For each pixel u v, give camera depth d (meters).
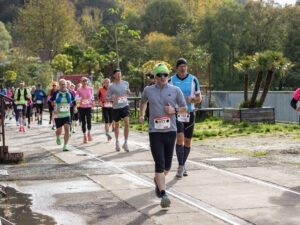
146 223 4.39
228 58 68.00
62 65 59.16
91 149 10.09
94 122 19.42
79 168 7.54
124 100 9.64
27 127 17.30
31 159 8.63
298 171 7.16
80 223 4.41
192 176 6.82
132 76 28.05
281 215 4.67
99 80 41.50
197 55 26.31
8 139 12.64
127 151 9.59
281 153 9.23
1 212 4.82
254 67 17.38
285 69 17.31
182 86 6.64
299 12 59.78
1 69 65.12
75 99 11.33
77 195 5.60
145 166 7.70
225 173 7.04
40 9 103.31
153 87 5.27
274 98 19.58
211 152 9.58
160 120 5.11
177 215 4.68
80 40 91.19
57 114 9.86
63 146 10.59
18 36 136.00
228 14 65.94
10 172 7.18
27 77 63.59
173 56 69.44
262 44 65.12
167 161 5.30
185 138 6.85
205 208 4.96
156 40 73.62
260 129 14.38
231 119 17.03
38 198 5.45
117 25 27.62
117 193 5.69
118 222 4.43
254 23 64.75
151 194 5.64
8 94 22.72
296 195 5.56
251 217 4.59
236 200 5.30
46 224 4.38
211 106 22.47
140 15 99.19
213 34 66.62
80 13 135.50
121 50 67.12
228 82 67.06
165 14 94.19
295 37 58.47
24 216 4.66
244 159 8.47
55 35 103.44
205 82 25.53
